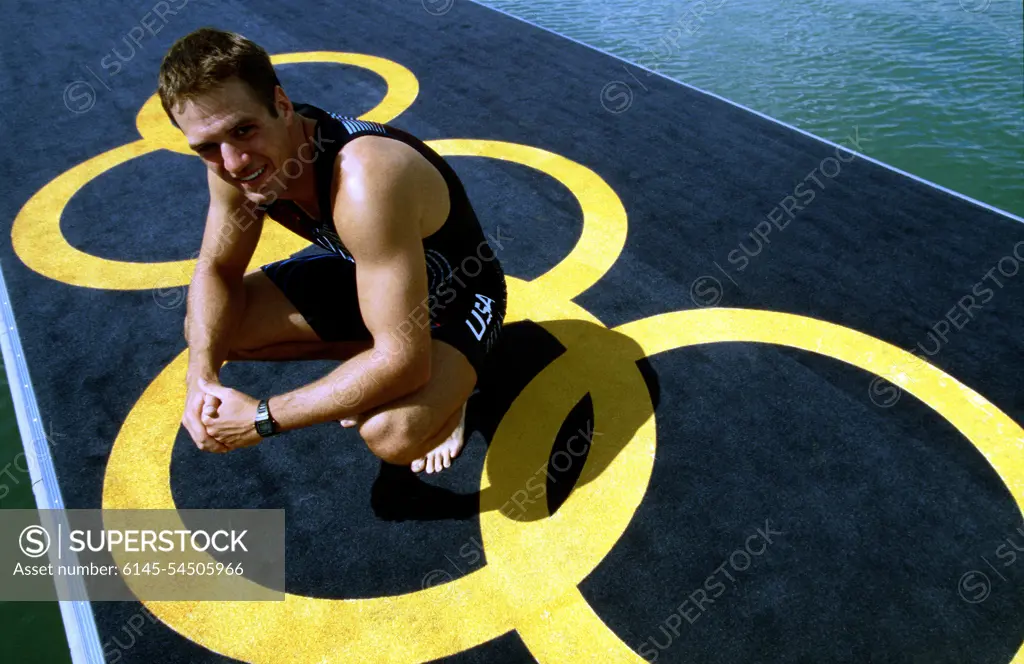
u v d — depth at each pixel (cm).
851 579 215
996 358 289
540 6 818
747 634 202
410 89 538
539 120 491
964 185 495
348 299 244
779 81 630
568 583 218
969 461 249
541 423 268
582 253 361
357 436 269
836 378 283
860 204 390
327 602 215
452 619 210
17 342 320
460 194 220
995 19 741
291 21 669
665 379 285
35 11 712
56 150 478
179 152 473
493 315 239
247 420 205
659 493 242
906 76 636
